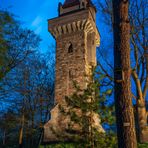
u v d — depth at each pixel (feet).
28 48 97.09
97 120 50.57
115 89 23.40
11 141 127.95
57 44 105.81
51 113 91.20
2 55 71.97
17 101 109.19
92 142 45.06
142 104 60.44
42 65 130.82
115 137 44.57
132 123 21.94
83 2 108.78
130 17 61.11
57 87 97.71
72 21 104.47
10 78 85.56
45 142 85.40
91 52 104.17
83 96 48.55
